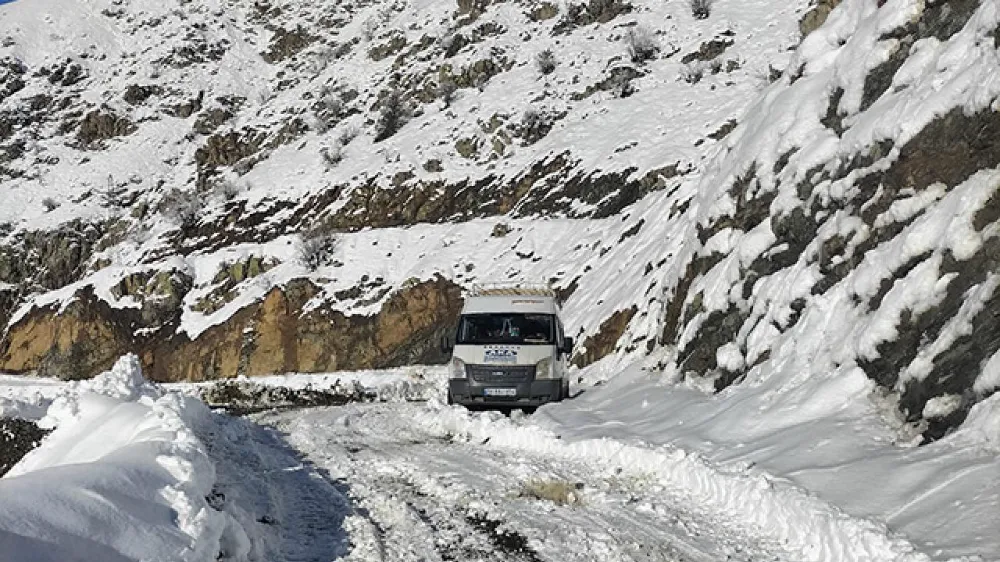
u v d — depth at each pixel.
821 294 11.52
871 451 8.39
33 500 5.29
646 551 7.35
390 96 45.06
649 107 36.56
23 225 44.28
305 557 7.42
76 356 36.22
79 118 52.94
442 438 14.13
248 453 11.92
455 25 51.22
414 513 8.85
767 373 11.67
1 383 34.38
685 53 40.34
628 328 21.66
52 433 9.19
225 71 57.25
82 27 61.88
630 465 10.64
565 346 17.36
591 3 46.81
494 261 32.62
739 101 33.53
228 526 6.67
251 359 33.59
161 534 5.70
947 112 10.14
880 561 6.28
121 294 37.75
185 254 40.31
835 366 10.35
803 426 9.60
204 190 45.72
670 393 14.27
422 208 37.50
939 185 10.00
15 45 59.16
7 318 41.22
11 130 52.31
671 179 30.34
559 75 42.16
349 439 14.27
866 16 14.13
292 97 52.12
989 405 7.72
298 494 9.91
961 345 8.37
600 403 15.72
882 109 11.66
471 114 41.72
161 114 53.00
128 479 6.22
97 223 44.34
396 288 33.19
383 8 59.06
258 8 65.62
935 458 7.64
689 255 17.02
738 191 15.66
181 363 34.84
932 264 9.25
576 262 29.84
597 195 32.69
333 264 35.75
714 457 9.81
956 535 6.26
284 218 40.03
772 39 38.59
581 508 8.84
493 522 8.41
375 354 31.78
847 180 11.72
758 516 8.04
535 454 12.07
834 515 6.99
